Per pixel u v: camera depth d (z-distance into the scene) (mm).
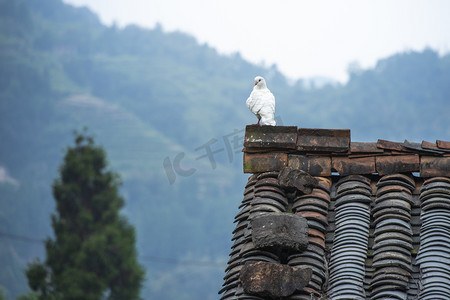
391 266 25641
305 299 24641
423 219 27312
